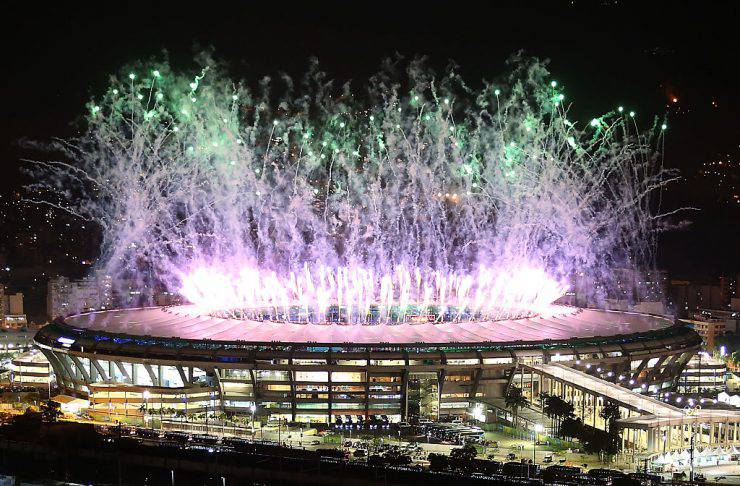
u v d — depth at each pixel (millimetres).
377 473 189375
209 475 199375
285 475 192625
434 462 196000
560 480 186375
